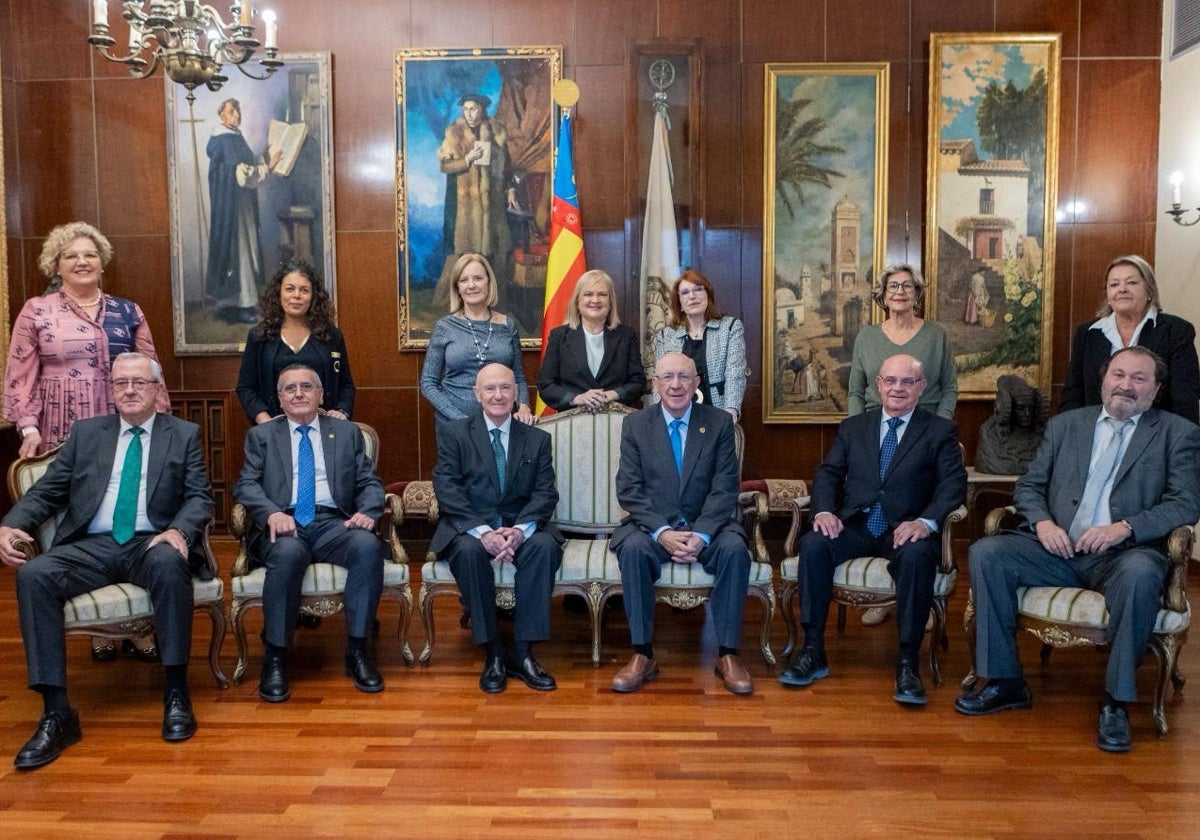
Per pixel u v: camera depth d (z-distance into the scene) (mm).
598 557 3703
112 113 5770
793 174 5648
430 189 5707
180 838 2391
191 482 3438
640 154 5582
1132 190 5652
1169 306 5473
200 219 5754
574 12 5652
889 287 4305
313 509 3676
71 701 3385
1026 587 3268
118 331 4039
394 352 5828
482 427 3713
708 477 3701
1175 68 5426
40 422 3963
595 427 4082
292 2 5695
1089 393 3852
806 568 3549
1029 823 2451
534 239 5707
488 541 3498
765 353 5727
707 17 5633
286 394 3672
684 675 3633
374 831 2422
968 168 5605
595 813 2512
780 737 3021
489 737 3029
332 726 3131
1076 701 3357
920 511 3641
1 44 5695
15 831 2428
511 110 5656
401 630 3758
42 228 5848
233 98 5699
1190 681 3523
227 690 3490
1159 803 2561
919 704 3289
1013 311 5676
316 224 5758
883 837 2385
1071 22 5582
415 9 5684
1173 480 3168
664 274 5516
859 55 5621
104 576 3213
